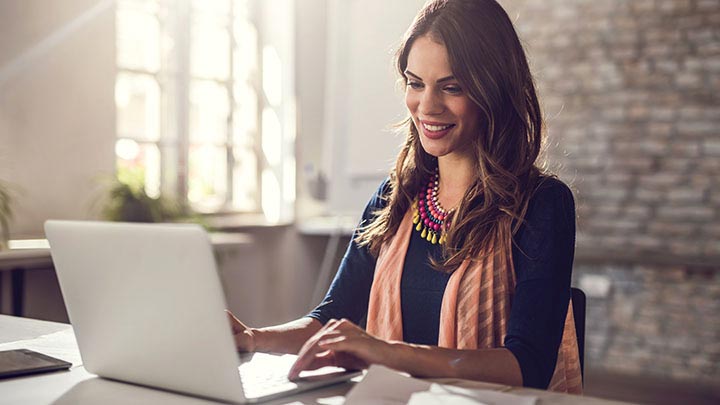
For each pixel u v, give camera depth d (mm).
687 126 4473
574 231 1562
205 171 5230
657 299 4512
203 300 1118
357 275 1812
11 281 3789
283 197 5551
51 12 4141
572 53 4707
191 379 1173
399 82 1758
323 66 5578
